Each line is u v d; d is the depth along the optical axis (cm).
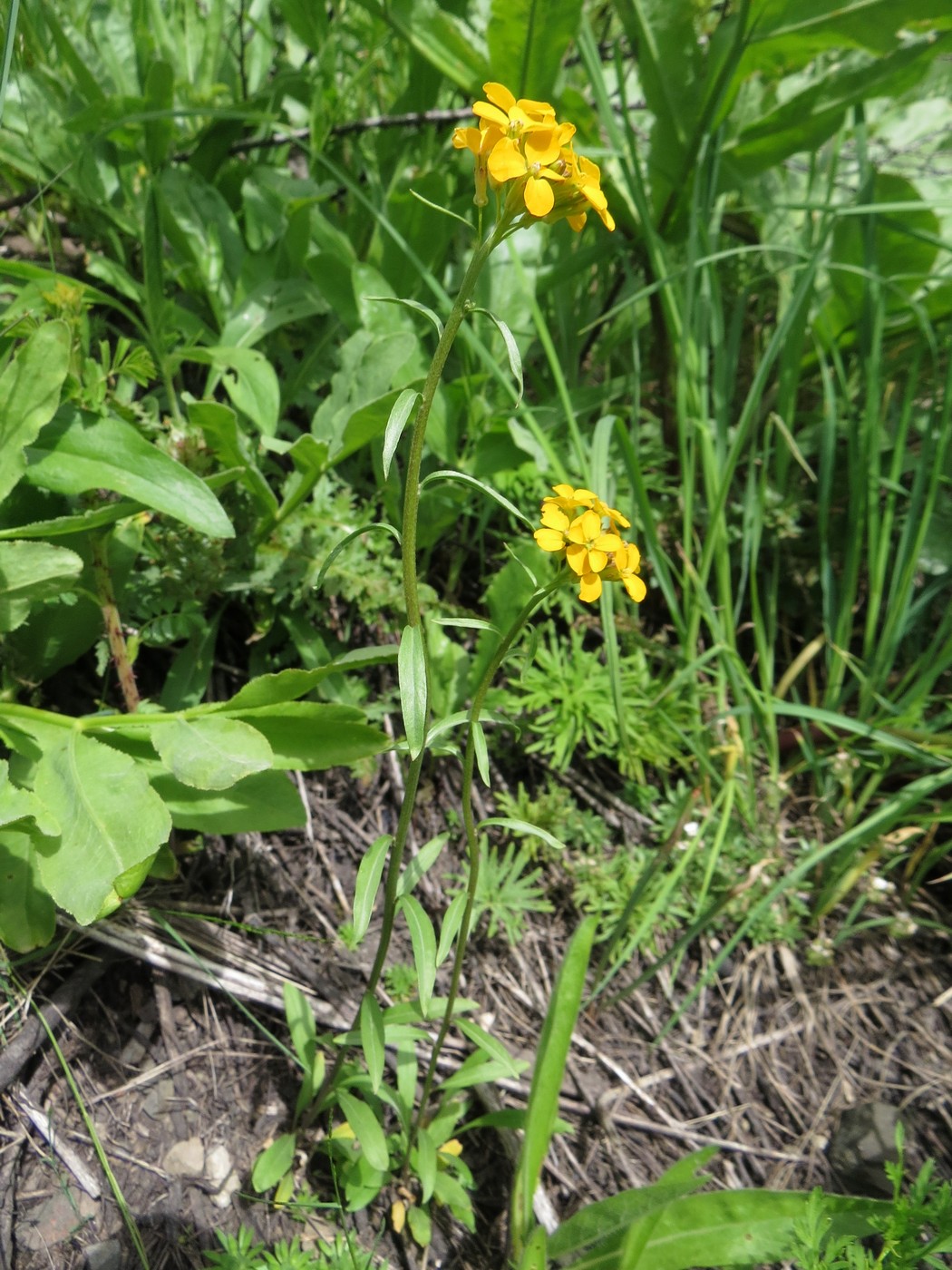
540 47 63
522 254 68
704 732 63
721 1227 40
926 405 76
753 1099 55
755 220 79
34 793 40
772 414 67
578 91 69
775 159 69
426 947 35
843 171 85
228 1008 49
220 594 57
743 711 59
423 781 59
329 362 65
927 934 64
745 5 60
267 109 69
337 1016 50
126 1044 46
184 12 69
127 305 66
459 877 56
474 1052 48
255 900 52
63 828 39
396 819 58
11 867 41
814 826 66
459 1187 45
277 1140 45
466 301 27
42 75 61
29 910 41
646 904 58
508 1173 49
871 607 65
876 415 64
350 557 54
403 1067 45
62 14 64
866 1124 53
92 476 44
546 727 60
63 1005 45
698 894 59
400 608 56
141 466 44
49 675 49
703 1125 53
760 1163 53
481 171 27
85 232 63
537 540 30
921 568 69
